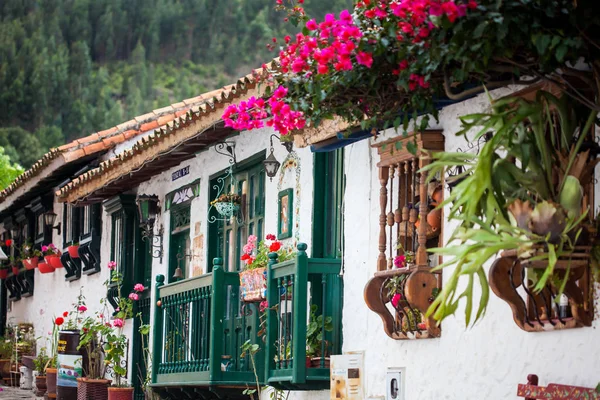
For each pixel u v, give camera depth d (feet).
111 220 57.26
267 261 35.68
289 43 23.22
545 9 18.25
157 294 42.75
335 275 33.24
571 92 20.33
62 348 53.78
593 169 20.44
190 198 46.50
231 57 293.23
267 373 33.58
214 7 297.33
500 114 19.70
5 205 76.02
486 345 24.70
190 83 288.30
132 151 47.29
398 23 19.80
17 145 212.64
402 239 28.55
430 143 26.89
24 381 71.72
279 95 22.91
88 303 61.93
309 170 35.94
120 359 53.57
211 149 44.42
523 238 18.94
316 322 32.86
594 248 19.26
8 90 226.58
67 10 286.87
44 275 74.28
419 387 27.35
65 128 230.07
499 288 23.00
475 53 19.03
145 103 276.62
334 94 22.15
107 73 275.18
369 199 30.63
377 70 21.21
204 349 38.40
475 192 18.86
